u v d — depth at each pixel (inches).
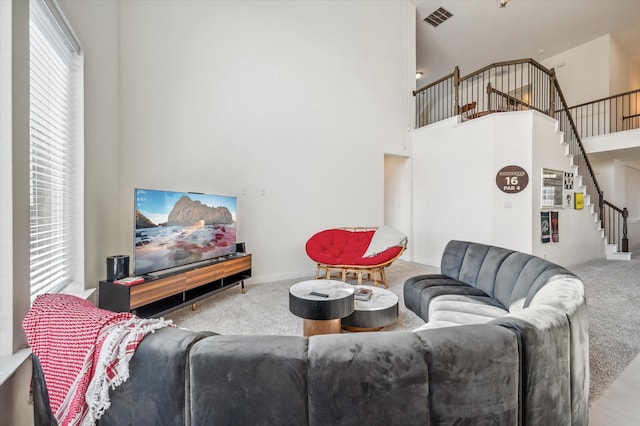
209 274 120.0
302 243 177.5
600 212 235.5
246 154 157.2
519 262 89.1
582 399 47.3
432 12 224.7
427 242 219.9
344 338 35.1
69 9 83.1
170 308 103.0
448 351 33.4
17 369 49.7
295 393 31.8
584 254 218.8
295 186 174.2
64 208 85.6
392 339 34.6
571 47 262.4
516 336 36.9
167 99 135.2
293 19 172.9
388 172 251.8
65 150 85.9
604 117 245.1
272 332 100.1
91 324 38.3
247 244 158.6
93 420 34.8
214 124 147.6
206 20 145.3
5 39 53.2
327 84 186.5
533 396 37.5
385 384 31.9
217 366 32.5
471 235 193.2
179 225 113.1
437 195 213.3
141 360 34.5
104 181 108.2
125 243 125.1
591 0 203.6
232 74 152.9
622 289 147.3
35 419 44.6
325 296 90.4
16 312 54.1
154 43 132.0
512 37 249.4
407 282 119.2
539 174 183.5
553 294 54.9
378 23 209.6
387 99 214.8
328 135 187.0
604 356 82.3
